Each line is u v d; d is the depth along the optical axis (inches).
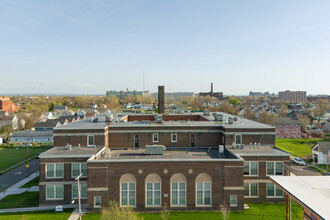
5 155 2878.9
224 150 1640.0
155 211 1317.7
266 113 4913.9
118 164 1321.4
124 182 1322.6
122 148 1765.5
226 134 1690.5
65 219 1224.8
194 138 1780.3
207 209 1323.8
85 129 1683.1
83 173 1438.2
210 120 2065.7
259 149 1609.3
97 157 1457.9
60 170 1433.3
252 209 1348.4
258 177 1471.5
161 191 1326.3
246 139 1694.1
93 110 6107.3
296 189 887.1
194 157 1497.3
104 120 2085.4
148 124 1834.4
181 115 2522.1
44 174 1419.8
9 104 6678.2
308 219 809.5
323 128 4626.0
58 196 1429.6
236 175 1325.0
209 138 1782.7
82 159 1434.5
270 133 1692.9
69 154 1476.4
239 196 1321.4
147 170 1327.5
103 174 1316.4
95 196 1311.5
